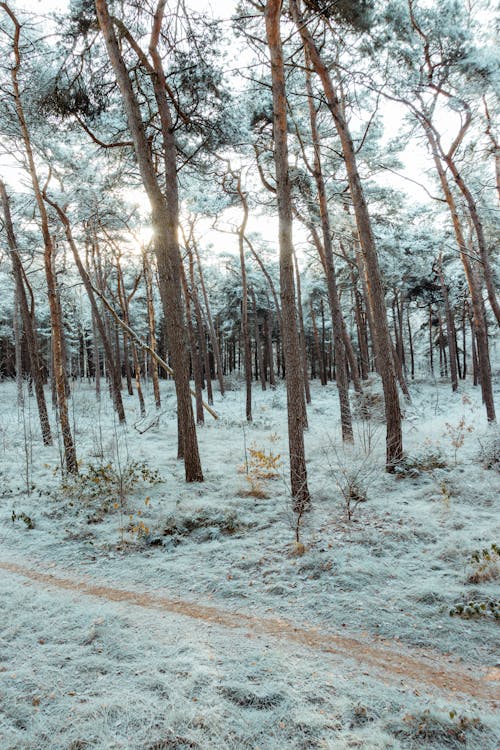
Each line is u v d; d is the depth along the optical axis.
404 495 6.52
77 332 38.53
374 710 2.59
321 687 2.79
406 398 18.02
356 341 39.47
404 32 8.11
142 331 36.22
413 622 3.51
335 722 2.50
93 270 24.14
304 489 6.12
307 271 25.58
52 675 2.98
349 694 2.72
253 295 29.58
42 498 7.14
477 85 9.55
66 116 9.41
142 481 7.69
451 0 8.94
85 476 7.55
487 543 4.72
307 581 4.24
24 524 6.14
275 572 4.45
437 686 2.81
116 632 3.48
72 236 14.80
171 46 8.36
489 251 17.88
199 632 3.47
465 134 11.26
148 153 7.50
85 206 13.67
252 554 4.88
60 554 5.17
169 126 8.13
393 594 3.92
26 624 3.63
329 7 7.30
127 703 2.68
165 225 7.61
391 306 31.36
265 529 5.57
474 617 3.52
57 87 8.70
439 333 34.50
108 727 2.50
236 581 4.33
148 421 15.38
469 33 8.80
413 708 2.60
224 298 32.81
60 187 13.57
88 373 44.81
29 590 4.27
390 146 13.34
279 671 2.96
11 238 12.30
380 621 3.54
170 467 8.82
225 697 2.71
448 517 5.50
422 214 18.80
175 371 7.69
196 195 15.84
